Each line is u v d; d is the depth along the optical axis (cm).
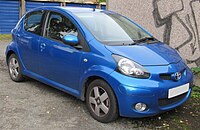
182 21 711
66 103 480
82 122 412
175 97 406
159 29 741
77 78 441
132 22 536
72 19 466
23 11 1484
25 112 439
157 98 378
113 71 385
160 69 390
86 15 482
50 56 486
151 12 745
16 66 586
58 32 484
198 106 490
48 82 506
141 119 427
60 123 406
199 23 698
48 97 507
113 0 798
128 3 775
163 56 421
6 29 1459
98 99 411
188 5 700
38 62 520
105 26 470
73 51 442
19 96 508
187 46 718
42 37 511
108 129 393
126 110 378
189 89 435
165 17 729
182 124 418
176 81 402
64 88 472
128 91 369
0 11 1426
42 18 526
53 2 1573
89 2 1686
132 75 376
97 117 415
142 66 385
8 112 437
